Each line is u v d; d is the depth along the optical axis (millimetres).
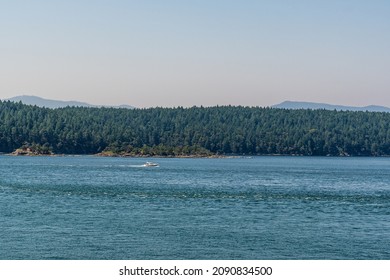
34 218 130500
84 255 95375
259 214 143500
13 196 176125
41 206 151875
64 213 139250
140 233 113938
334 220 136000
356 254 99562
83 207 151000
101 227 119812
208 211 147125
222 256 96750
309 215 143625
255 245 105125
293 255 98500
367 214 147625
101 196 178500
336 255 98750
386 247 105125
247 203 166125
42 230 115438
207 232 116250
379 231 121188
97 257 94312
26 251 97438
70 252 97125
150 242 105625
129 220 129875
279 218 137250
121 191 195250
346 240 110688
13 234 110875
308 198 184000
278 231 119000
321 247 104438
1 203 157500
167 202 165250
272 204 165000
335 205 166000
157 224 124750
